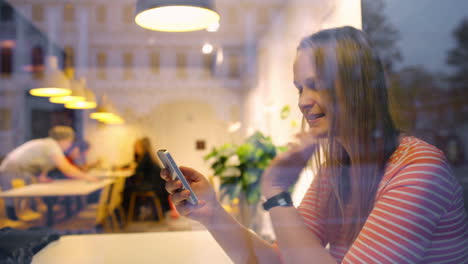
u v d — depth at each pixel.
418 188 0.40
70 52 3.01
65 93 2.49
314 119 0.53
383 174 0.46
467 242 0.44
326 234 0.50
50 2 2.93
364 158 0.47
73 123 1.79
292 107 0.64
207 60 2.62
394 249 0.39
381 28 0.79
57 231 0.76
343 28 0.54
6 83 2.48
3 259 0.58
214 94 2.44
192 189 0.60
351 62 0.50
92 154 1.62
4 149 1.72
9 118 2.02
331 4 0.94
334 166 0.51
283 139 0.74
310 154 0.54
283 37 1.59
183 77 2.56
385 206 0.41
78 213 1.39
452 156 0.60
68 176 1.61
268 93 1.73
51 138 1.71
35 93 2.41
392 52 0.75
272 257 0.55
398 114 0.52
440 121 0.64
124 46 2.91
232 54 2.45
